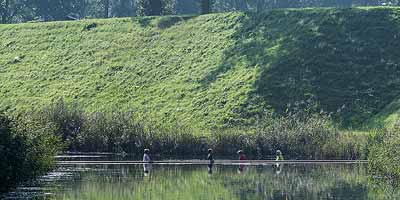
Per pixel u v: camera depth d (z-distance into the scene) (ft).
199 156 379.55
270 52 525.34
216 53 547.90
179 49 569.23
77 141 397.39
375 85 475.31
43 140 271.90
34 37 633.61
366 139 367.04
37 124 284.00
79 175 286.05
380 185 258.16
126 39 600.80
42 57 595.88
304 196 229.25
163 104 495.00
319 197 226.79
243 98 477.77
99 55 581.94
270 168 321.93
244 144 379.96
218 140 381.60
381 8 558.15
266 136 380.58
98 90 530.27
